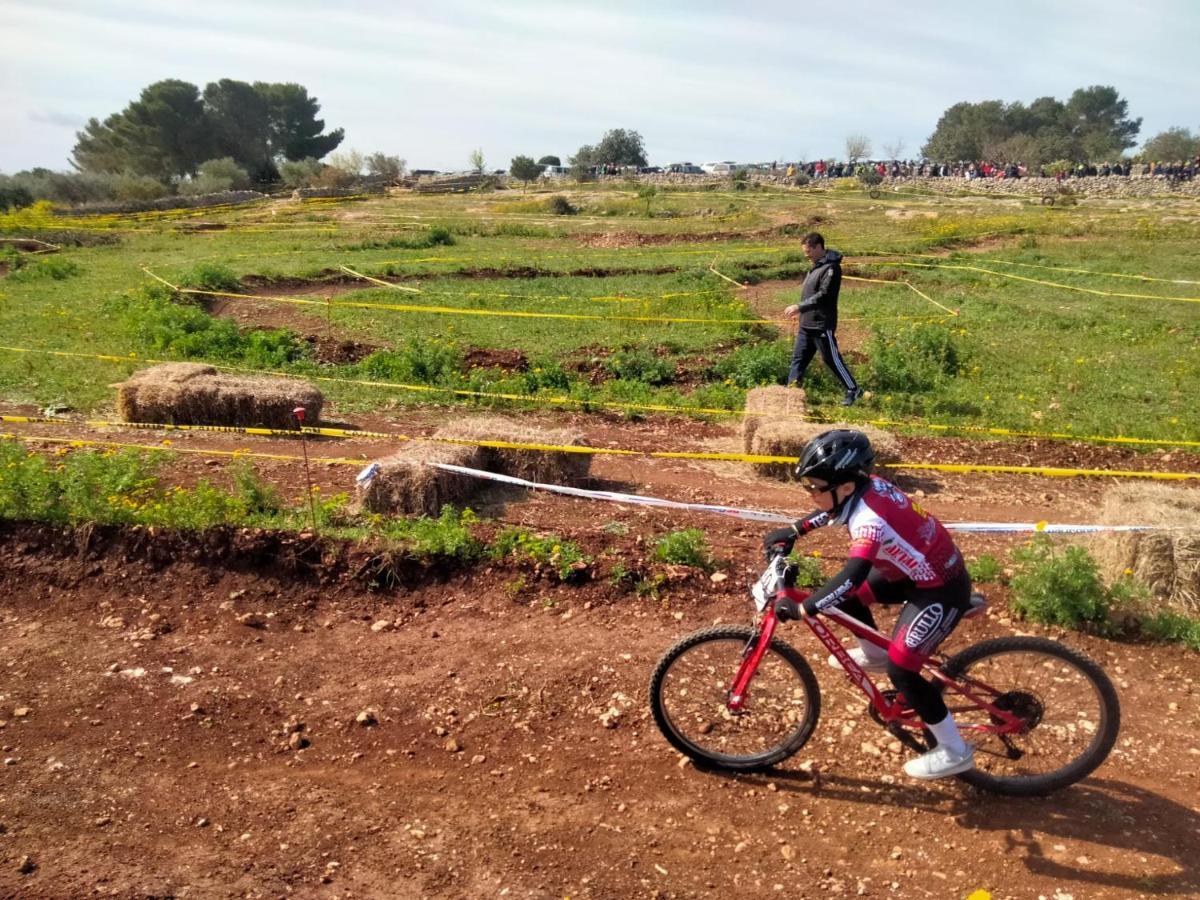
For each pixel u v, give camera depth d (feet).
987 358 44.37
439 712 16.26
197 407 30.01
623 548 20.86
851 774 14.74
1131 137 380.78
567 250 86.89
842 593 12.75
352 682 17.16
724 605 19.44
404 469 22.24
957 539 23.91
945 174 211.61
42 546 20.59
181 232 100.94
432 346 40.57
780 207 138.41
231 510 21.13
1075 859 12.98
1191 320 53.57
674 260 76.23
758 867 12.92
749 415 30.37
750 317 52.37
